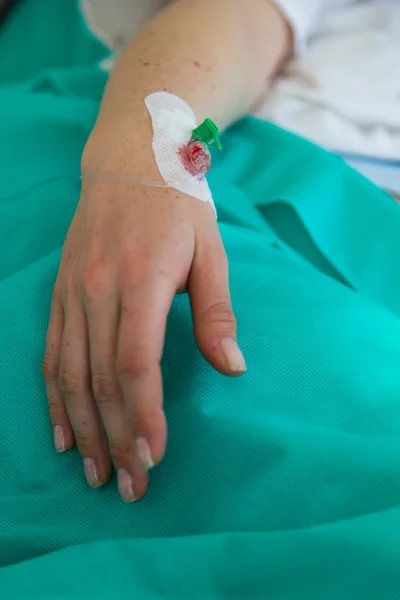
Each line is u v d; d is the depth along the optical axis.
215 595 0.47
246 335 0.65
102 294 0.59
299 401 0.62
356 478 0.53
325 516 0.51
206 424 0.59
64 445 0.60
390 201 0.92
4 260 0.85
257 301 0.69
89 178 0.72
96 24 1.40
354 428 0.60
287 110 1.04
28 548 0.58
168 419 0.61
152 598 0.47
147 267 0.60
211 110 0.88
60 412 0.61
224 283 0.63
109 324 0.58
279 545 0.46
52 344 0.63
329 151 1.01
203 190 0.70
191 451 0.58
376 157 1.02
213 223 0.68
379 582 0.43
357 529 0.46
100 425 0.59
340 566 0.44
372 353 0.65
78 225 0.69
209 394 0.61
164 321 0.58
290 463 0.54
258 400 0.62
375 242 0.89
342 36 1.12
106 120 0.79
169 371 0.64
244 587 0.46
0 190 0.93
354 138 1.01
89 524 0.58
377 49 1.06
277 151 0.97
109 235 0.64
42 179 0.91
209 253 0.65
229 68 0.93
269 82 1.08
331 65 1.05
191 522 0.56
